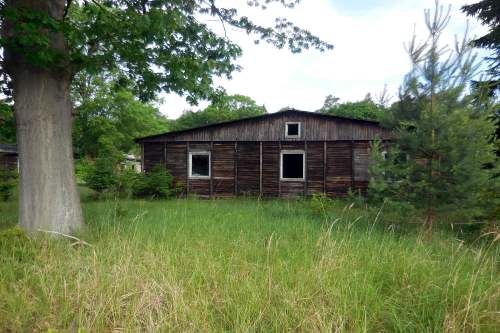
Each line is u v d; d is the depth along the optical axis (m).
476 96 5.05
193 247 4.07
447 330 2.29
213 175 14.26
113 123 22.28
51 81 4.87
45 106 4.80
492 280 3.02
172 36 6.25
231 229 5.30
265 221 6.14
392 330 2.45
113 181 12.63
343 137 13.16
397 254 3.73
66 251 3.79
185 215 6.39
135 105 24.16
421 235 4.76
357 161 13.00
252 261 3.69
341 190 13.14
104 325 2.46
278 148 13.87
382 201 5.70
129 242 3.93
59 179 4.89
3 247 3.70
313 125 13.50
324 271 3.09
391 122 5.63
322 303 2.63
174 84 6.16
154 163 14.62
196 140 14.34
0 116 6.86
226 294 2.77
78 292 2.61
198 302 2.62
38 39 3.85
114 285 2.81
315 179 13.47
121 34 5.25
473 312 2.43
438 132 4.98
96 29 5.06
